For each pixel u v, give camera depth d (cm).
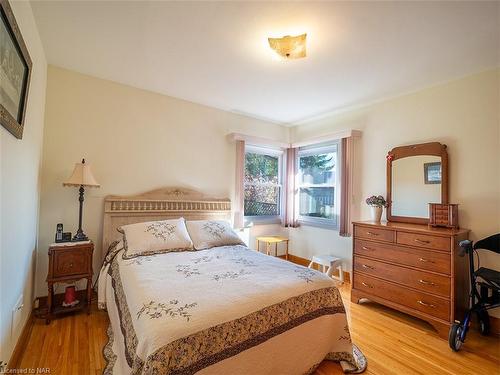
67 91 259
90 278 233
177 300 141
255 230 410
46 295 244
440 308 217
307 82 274
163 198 308
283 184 435
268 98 323
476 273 206
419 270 233
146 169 305
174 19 178
